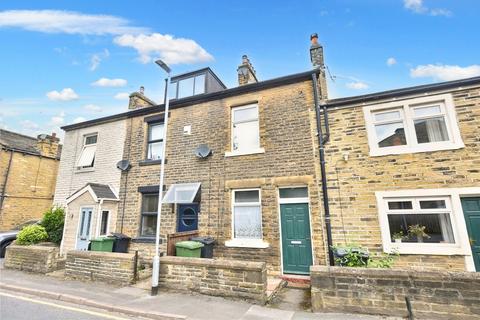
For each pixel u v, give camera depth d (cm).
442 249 653
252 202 883
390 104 786
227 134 964
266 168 873
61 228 1106
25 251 896
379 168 751
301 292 656
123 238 974
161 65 763
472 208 659
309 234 785
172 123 1088
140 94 1288
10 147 1609
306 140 847
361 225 731
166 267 679
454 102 727
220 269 623
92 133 1266
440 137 734
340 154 799
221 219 890
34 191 1711
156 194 1043
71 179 1234
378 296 499
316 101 858
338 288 523
